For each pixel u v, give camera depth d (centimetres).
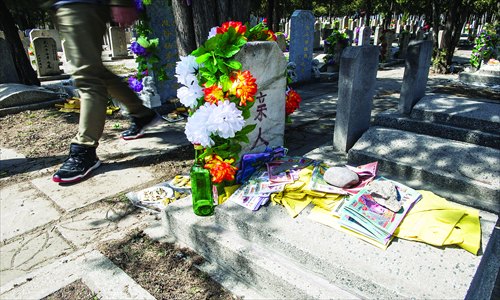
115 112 613
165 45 589
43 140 482
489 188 274
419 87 410
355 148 352
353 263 181
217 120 234
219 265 226
